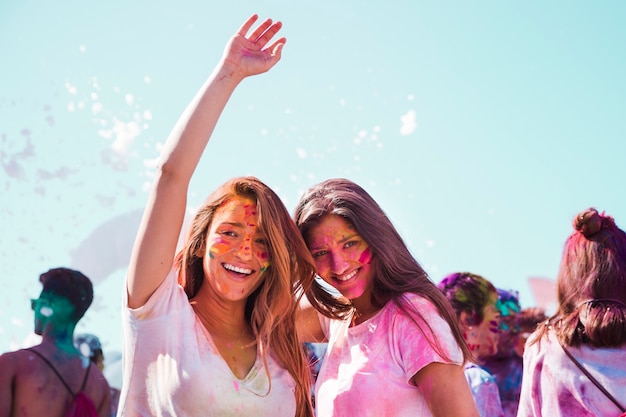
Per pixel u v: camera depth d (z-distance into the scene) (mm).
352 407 2887
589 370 3160
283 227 2926
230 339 2881
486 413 3639
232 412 2672
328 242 3018
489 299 4242
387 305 2990
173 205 2621
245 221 2877
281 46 2852
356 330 3020
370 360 2916
